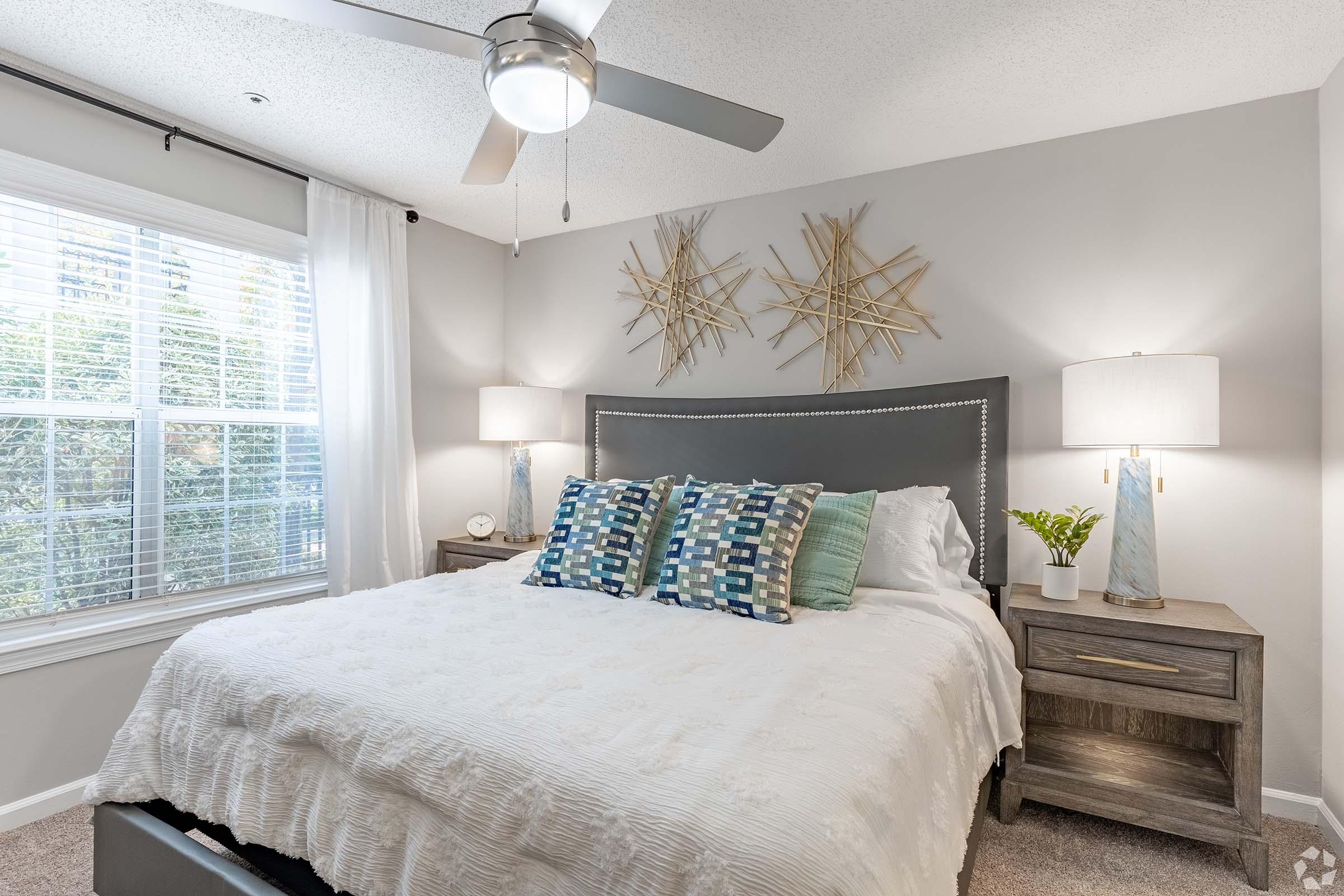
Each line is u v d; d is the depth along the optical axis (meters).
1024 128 2.53
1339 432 2.08
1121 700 2.05
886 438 2.81
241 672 1.55
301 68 2.16
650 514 2.45
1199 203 2.38
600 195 3.22
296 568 3.01
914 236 2.87
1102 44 1.99
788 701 1.34
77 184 2.27
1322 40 1.96
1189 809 1.96
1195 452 2.37
